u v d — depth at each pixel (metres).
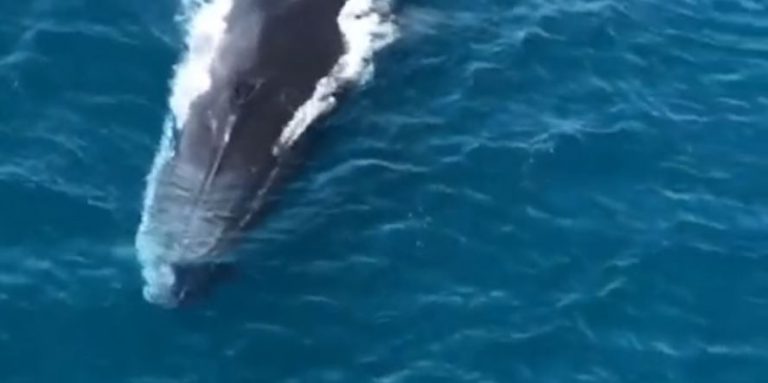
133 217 31.20
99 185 31.77
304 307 30.12
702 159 34.69
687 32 37.91
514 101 35.12
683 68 36.94
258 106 31.58
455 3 37.16
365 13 34.78
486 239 32.12
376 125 33.69
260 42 32.69
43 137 32.59
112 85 33.84
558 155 34.06
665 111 35.66
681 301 31.58
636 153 34.47
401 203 32.38
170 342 29.28
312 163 32.16
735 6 39.06
